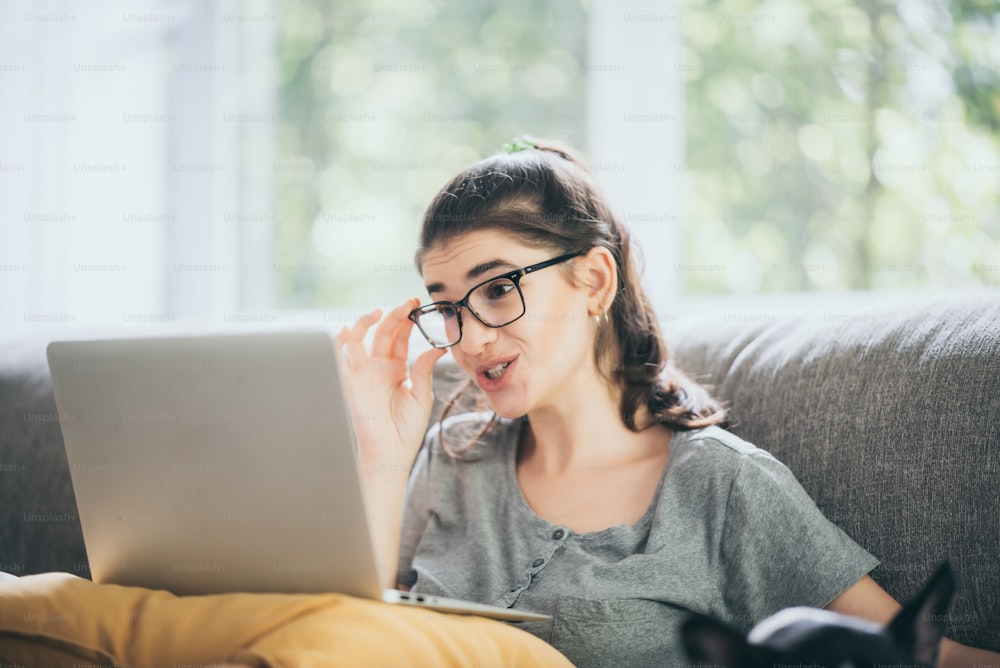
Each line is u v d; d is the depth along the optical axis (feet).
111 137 8.57
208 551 3.02
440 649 2.66
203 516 2.97
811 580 3.22
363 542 2.81
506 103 7.61
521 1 7.55
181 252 8.62
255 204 8.48
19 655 2.81
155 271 8.64
